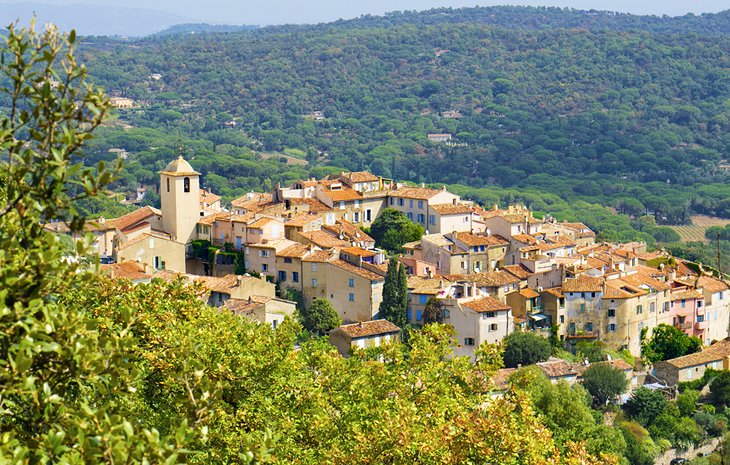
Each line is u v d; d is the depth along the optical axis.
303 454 81.19
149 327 83.25
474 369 92.25
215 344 87.00
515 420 85.56
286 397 87.44
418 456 74.69
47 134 46.94
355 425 79.75
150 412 77.94
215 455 76.94
